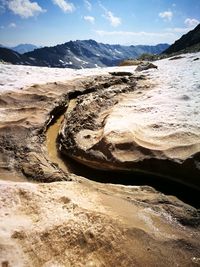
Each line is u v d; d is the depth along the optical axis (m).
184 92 11.83
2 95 11.56
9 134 8.68
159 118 9.10
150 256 3.99
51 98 11.91
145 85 13.78
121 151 7.71
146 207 5.34
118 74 18.28
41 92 12.45
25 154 7.65
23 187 5.46
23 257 3.95
